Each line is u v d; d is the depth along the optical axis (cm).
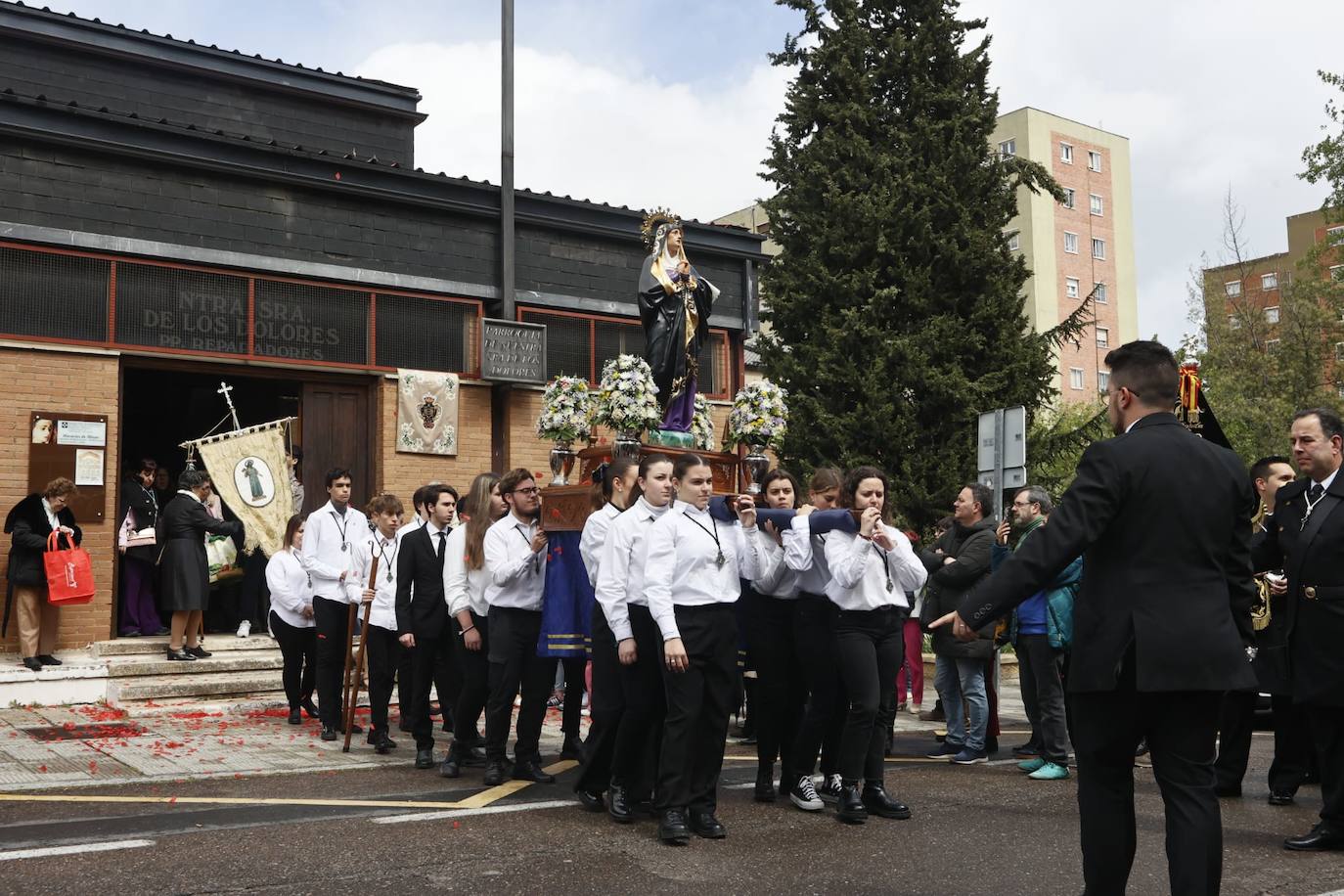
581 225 1565
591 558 704
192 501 1192
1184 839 388
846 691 706
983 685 882
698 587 616
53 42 1492
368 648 911
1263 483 798
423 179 1441
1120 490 403
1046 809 686
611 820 642
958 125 1750
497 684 760
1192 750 397
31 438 1186
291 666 1040
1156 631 393
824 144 1764
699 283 1076
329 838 586
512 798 709
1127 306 6156
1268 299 4031
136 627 1268
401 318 1436
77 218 1234
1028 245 5775
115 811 664
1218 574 406
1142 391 428
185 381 1728
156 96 1569
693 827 610
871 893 495
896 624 671
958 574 877
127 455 1745
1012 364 1711
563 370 1550
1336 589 609
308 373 1376
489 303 1509
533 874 521
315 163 1370
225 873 514
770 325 1894
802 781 683
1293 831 647
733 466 1025
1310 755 806
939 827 633
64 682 1116
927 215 1709
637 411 935
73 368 1215
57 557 1101
